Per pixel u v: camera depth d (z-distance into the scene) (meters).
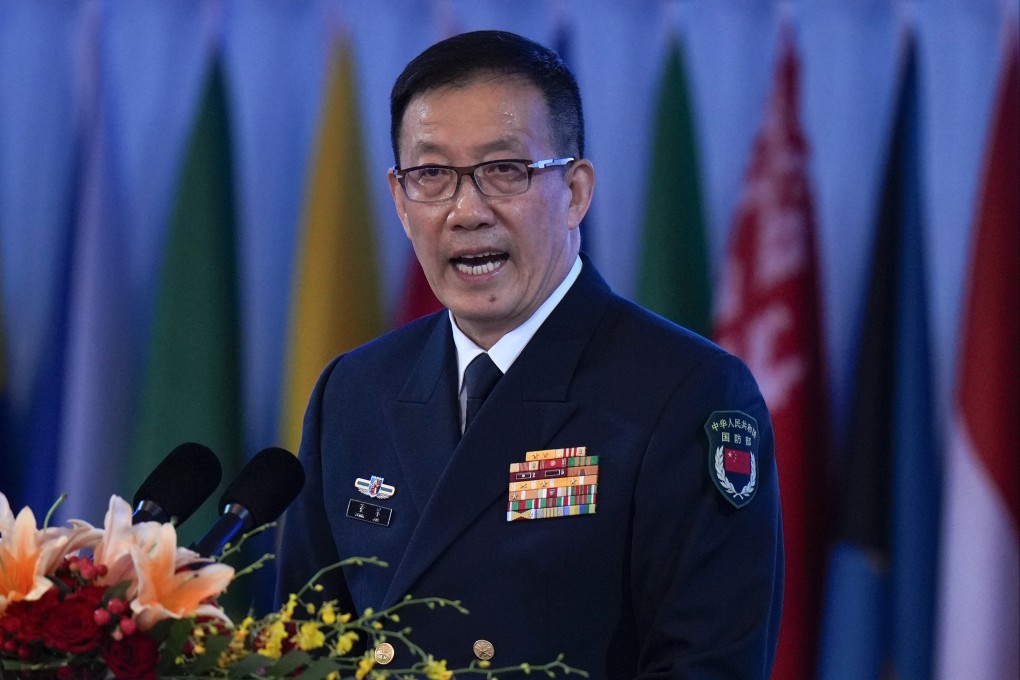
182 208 11.77
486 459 6.12
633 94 12.02
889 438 11.38
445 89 6.02
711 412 5.95
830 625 11.30
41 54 12.11
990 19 11.68
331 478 6.64
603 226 11.89
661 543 5.81
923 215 11.56
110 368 11.79
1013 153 11.39
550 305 6.39
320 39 12.12
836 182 11.73
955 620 11.09
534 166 6.03
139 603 4.24
